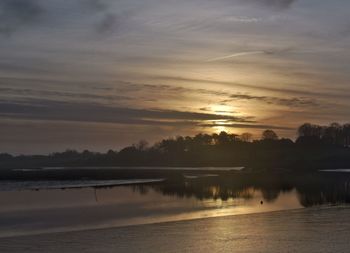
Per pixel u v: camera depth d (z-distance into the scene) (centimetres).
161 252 2630
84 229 3531
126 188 7569
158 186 8031
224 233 3189
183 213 4522
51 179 10675
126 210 4734
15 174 13612
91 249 2725
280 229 3341
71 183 8981
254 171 15250
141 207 4984
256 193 6744
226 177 11206
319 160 18712
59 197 6041
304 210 4544
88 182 9325
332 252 2567
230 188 7644
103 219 4125
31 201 5531
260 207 5028
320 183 9112
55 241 2972
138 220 4069
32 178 11150
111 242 2917
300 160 18825
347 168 17275
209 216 4300
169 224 3638
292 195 6488
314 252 2564
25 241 2978
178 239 2988
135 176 11988
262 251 2611
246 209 4844
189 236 3091
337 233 3162
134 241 2941
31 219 4094
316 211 4447
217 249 2681
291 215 4134
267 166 18138
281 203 5441
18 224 3825
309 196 6341
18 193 6581
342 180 10238
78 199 5800
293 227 3431
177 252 2623
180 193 6656
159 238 3031
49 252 2658
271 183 9006
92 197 6053
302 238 2978
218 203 5394
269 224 3581
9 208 4825
